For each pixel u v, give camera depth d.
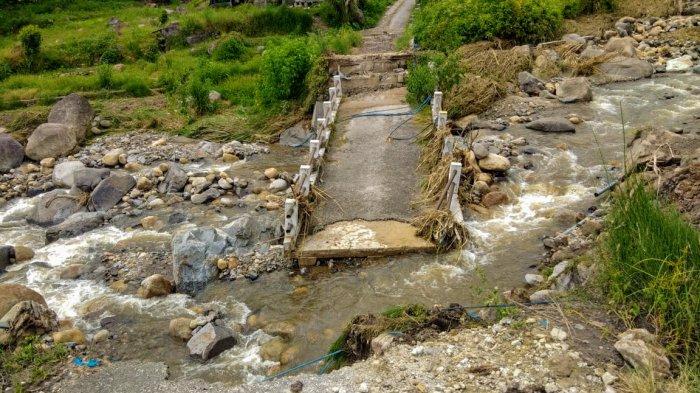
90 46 26.55
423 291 8.72
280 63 17.81
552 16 20.80
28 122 17.92
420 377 6.19
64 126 16.50
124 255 10.66
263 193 13.16
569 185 11.61
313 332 8.12
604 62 18.14
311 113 17.66
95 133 17.97
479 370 6.14
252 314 8.67
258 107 18.70
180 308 8.96
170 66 24.25
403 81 17.67
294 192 10.20
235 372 7.43
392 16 32.66
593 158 12.57
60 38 27.81
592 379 5.82
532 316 6.98
